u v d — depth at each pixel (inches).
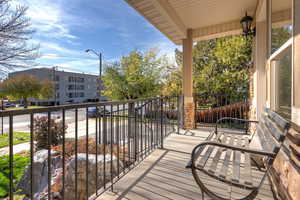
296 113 46.6
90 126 320.5
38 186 107.0
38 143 185.3
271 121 68.0
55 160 119.8
